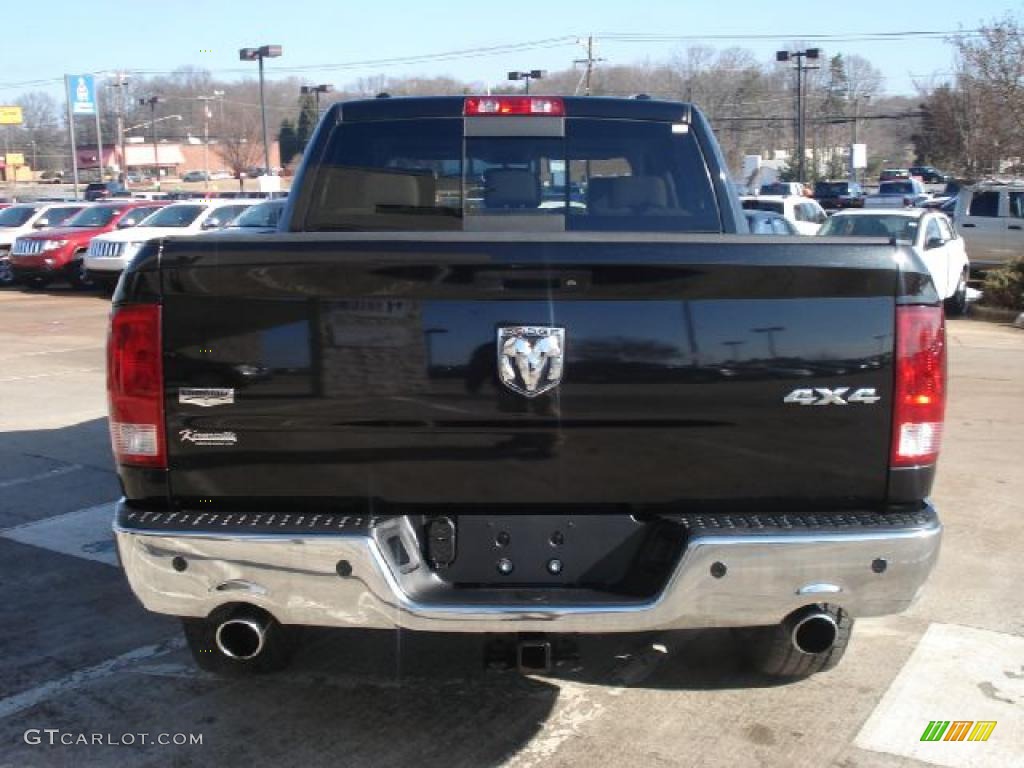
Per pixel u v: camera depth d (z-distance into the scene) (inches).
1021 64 911.0
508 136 184.7
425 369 122.5
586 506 126.3
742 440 124.4
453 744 142.9
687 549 120.7
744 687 158.7
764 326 122.4
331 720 149.8
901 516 125.7
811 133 2876.5
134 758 139.9
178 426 125.1
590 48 1863.9
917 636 176.9
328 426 124.2
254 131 3176.7
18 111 3112.7
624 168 186.1
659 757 139.0
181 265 122.4
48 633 182.2
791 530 122.2
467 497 125.7
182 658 171.6
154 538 123.2
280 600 123.0
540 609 120.7
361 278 121.0
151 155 3752.5
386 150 185.8
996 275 668.7
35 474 287.9
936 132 1552.7
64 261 888.9
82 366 481.1
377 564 121.1
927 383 123.8
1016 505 252.5
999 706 152.6
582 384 122.5
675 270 120.6
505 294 121.2
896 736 144.1
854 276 121.6
